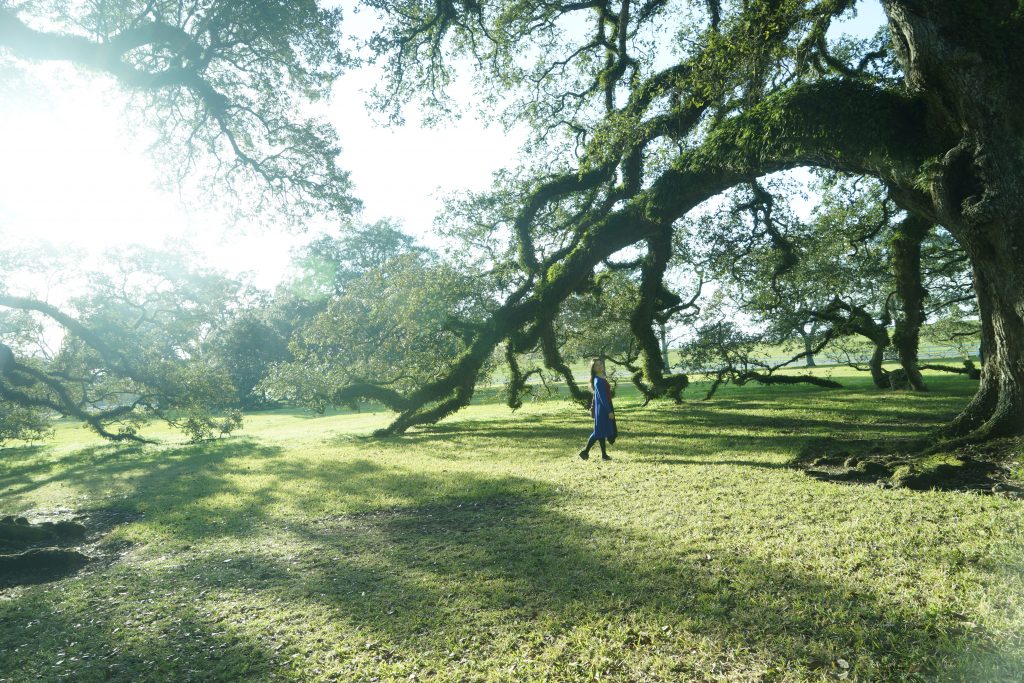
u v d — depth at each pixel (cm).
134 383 2492
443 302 2122
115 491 1256
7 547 788
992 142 811
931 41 828
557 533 645
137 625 482
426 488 983
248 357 5000
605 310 2661
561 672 356
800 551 521
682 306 2628
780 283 2581
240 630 454
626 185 1897
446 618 445
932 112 908
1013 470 758
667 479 892
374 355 2244
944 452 879
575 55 1906
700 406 2348
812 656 351
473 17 1675
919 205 965
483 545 627
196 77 1385
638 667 356
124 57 1346
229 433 2722
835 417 1653
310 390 2222
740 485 812
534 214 2030
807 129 1030
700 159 1320
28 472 1900
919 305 2217
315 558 632
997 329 873
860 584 441
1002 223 806
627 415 2192
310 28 1444
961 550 492
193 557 679
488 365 2300
